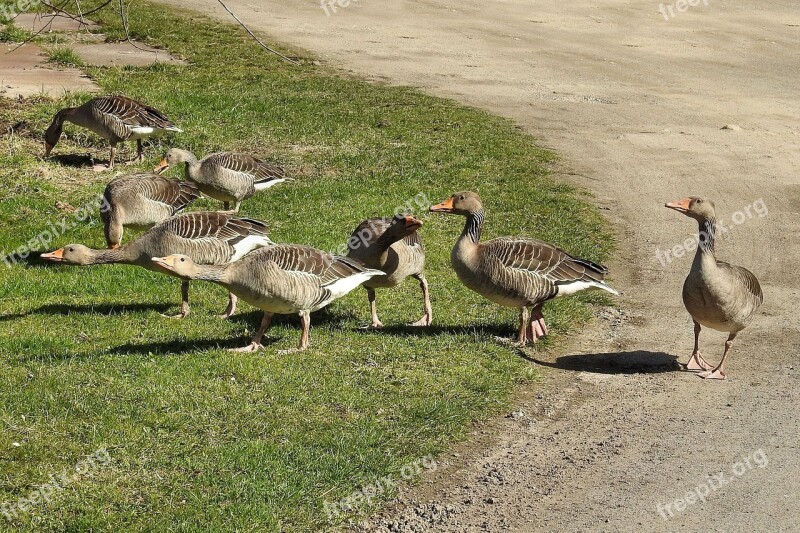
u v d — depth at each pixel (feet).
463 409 34.78
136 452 30.63
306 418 33.42
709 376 38.14
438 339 40.83
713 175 69.41
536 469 31.32
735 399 36.17
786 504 28.60
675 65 110.83
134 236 53.72
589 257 52.21
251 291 36.35
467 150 71.82
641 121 84.99
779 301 46.85
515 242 39.50
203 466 30.09
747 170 70.85
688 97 95.50
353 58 104.27
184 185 50.06
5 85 79.20
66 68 88.33
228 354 37.93
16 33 100.37
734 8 147.13
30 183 59.21
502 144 74.18
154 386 34.65
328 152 69.77
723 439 32.86
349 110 81.20
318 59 102.06
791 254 54.03
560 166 70.23
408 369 37.81
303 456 30.91
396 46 112.47
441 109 83.76
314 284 37.24
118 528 26.94
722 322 36.83
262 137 72.23
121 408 33.04
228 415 33.22
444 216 58.49
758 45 123.44
